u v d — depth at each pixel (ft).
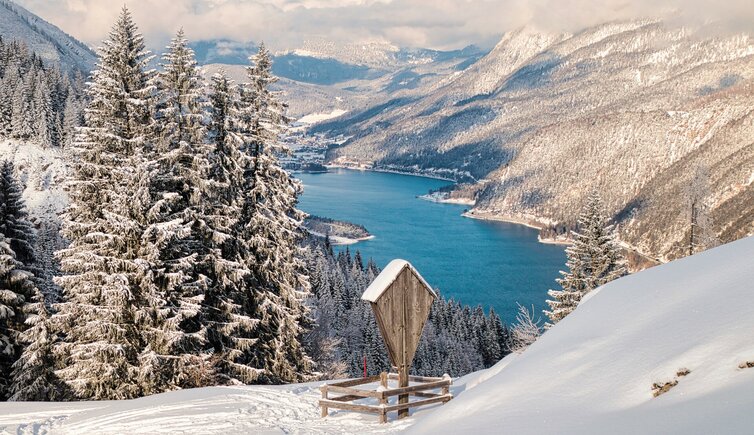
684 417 20.57
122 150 77.05
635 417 22.63
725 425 18.31
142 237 72.74
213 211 85.25
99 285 72.28
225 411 46.85
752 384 20.72
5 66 492.95
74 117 428.15
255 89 89.56
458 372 256.52
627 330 34.14
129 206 73.15
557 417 26.23
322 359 130.82
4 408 52.13
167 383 73.87
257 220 87.92
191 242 81.87
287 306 93.81
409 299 43.27
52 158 404.98
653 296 38.45
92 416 48.52
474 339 302.45
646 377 26.40
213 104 85.61
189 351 77.61
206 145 82.74
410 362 43.68
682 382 24.18
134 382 73.00
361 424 41.60
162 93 80.02
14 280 86.22
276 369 91.15
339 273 297.53
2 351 85.87
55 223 353.10
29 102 409.28
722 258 39.83
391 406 41.60
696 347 26.32
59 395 83.46
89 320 73.82
